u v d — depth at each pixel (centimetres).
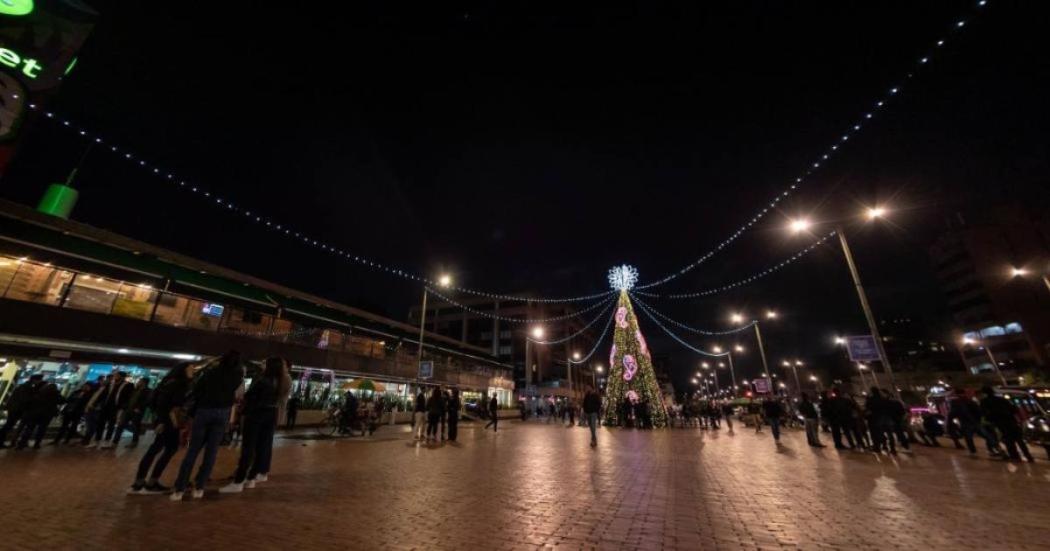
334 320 2847
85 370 1536
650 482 721
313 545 386
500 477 756
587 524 466
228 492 590
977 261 6253
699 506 552
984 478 766
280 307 2414
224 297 2156
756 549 392
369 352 2944
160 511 484
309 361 2388
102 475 680
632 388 2597
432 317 7906
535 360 7188
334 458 973
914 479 757
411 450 1168
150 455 585
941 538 421
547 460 994
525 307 7431
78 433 1238
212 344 1934
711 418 2514
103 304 1678
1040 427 1312
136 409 1090
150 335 1716
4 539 376
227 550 369
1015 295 5900
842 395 1305
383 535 418
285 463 880
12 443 977
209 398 564
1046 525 464
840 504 565
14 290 1462
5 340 1357
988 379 5238
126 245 1794
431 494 605
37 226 1568
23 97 603
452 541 404
